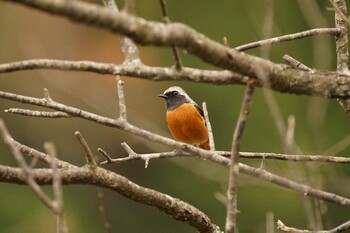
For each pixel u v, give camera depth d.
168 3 18.86
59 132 17.56
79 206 18.02
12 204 17.72
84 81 15.84
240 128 5.05
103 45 17.47
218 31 18.56
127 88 17.56
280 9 17.19
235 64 5.05
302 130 15.75
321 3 12.58
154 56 17.70
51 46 17.45
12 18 17.67
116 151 17.77
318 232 5.90
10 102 17.41
